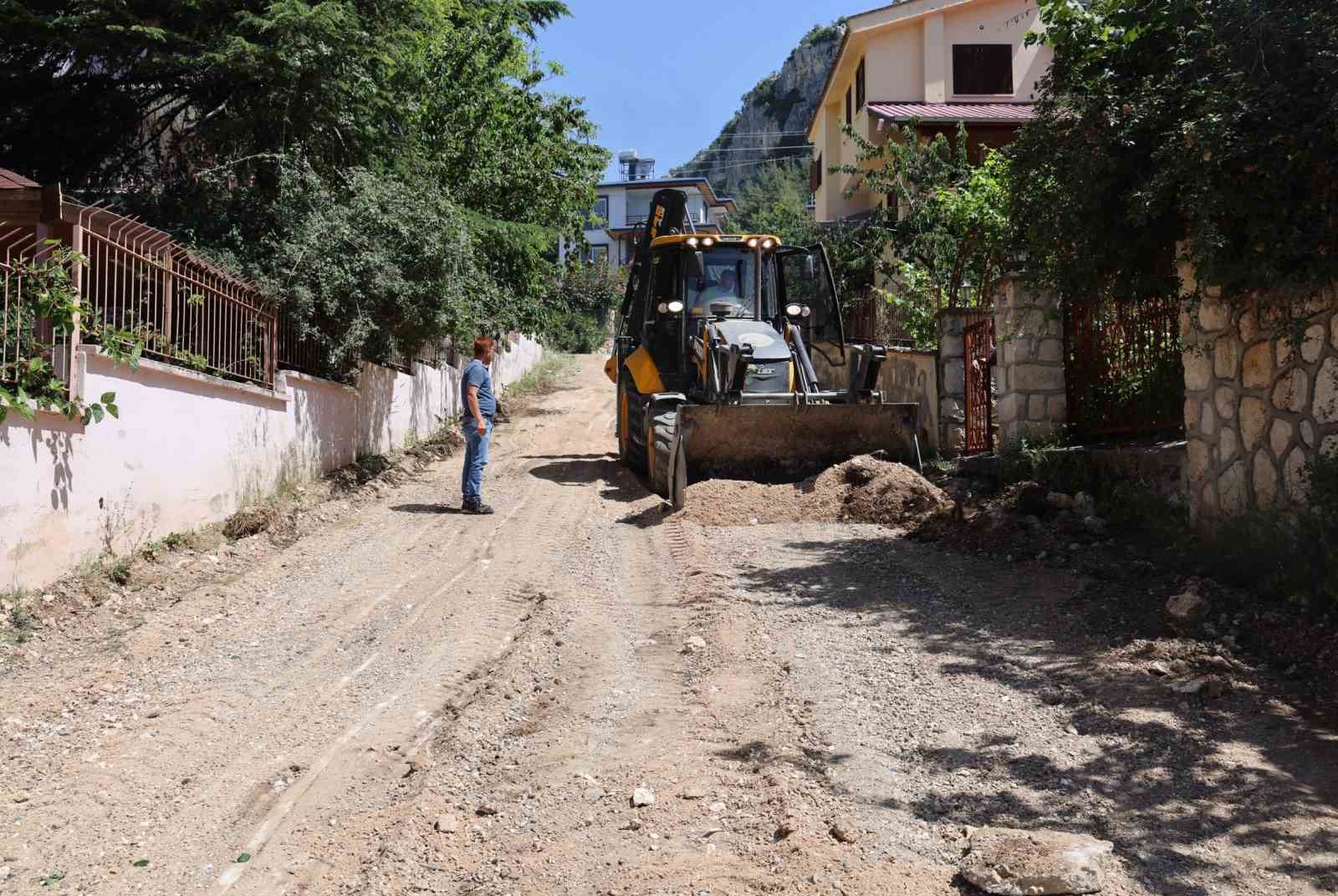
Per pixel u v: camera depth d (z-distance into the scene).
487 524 9.97
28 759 4.54
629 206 54.06
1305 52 5.46
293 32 12.07
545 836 3.75
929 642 5.71
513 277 19.75
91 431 7.23
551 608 6.84
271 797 4.16
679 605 6.82
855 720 4.69
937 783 4.05
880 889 3.25
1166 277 7.26
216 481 9.20
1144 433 8.52
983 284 11.82
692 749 4.47
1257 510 6.11
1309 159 5.36
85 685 5.48
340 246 11.62
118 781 4.31
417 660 5.87
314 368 12.33
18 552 6.43
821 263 12.34
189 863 3.65
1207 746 4.21
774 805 3.88
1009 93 24.47
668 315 12.19
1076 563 6.78
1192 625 5.36
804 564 7.68
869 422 10.52
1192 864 3.38
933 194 18.02
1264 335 6.08
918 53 24.73
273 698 5.30
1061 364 9.54
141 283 8.16
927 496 9.04
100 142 14.27
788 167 95.38
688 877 3.38
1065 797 3.87
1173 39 6.59
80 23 11.93
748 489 9.73
